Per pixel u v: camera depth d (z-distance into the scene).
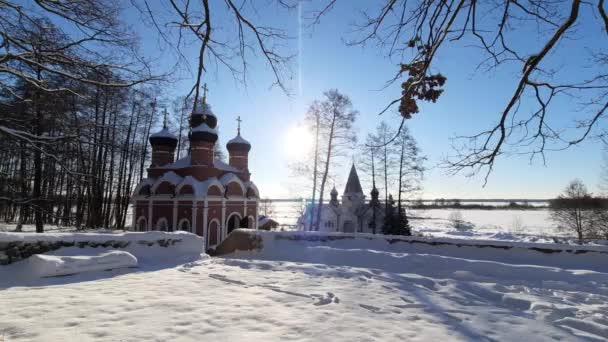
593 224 33.41
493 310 5.32
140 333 4.14
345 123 27.20
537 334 4.33
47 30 9.73
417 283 7.14
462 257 9.94
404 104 4.08
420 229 44.50
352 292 6.23
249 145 33.59
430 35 4.22
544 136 5.01
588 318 4.89
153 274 7.83
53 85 11.31
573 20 3.45
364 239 11.27
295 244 11.45
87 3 9.03
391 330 4.38
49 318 4.62
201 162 28.09
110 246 9.15
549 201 41.91
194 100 3.85
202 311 5.01
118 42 9.82
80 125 13.14
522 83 4.05
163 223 27.48
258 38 4.45
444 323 4.70
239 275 7.68
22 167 15.09
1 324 4.35
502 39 4.50
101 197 27.70
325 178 27.34
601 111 4.64
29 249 7.88
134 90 10.45
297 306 5.35
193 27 3.81
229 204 28.33
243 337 4.07
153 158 31.52
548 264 9.05
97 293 5.98
